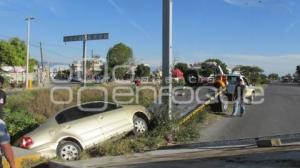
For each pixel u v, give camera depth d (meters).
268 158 9.76
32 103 19.66
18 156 12.16
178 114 16.05
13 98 20.62
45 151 12.63
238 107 21.34
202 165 9.71
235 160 9.94
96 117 13.77
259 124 18.44
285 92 45.59
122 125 14.24
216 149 12.12
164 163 10.50
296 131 16.38
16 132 15.41
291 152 10.24
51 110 19.06
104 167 10.74
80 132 13.23
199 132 16.14
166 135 14.65
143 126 14.91
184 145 13.35
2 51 89.56
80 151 13.12
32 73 90.56
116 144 13.30
